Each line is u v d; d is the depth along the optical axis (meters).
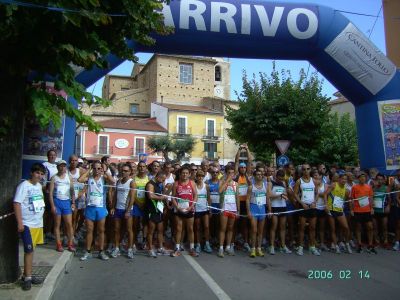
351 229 9.38
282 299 5.14
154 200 7.64
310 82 16.23
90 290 5.39
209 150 44.66
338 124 25.77
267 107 15.56
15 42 4.23
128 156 41.31
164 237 9.57
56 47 4.18
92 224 7.25
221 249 7.81
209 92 51.22
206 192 8.23
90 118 4.82
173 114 43.56
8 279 5.03
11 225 5.04
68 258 6.68
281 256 7.95
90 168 8.26
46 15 3.97
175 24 9.06
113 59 8.69
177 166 10.08
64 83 4.61
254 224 7.85
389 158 10.30
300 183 8.48
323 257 7.93
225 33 9.33
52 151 7.95
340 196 8.62
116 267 6.67
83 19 4.28
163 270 6.53
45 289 4.99
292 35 9.59
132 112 50.25
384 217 9.14
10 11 3.61
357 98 10.71
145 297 5.12
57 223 7.21
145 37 5.23
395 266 7.23
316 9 9.78
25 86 5.00
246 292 5.41
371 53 10.15
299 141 15.96
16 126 4.98
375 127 10.46
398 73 10.58
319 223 8.83
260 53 9.89
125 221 7.75
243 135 16.47
